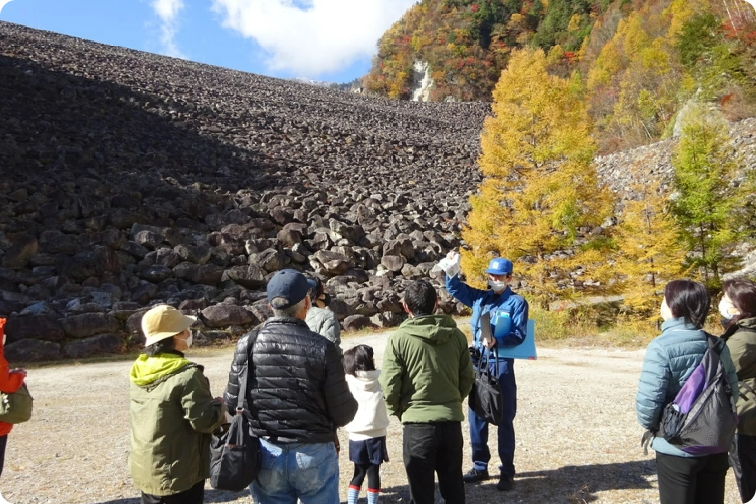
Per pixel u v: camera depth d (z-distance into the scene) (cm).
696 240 1516
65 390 932
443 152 4538
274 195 2583
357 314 1708
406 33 11394
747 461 357
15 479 518
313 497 298
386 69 10969
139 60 5538
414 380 380
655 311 1428
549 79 1523
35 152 2416
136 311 1409
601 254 1536
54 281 1547
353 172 3431
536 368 1068
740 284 369
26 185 2019
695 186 1519
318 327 431
